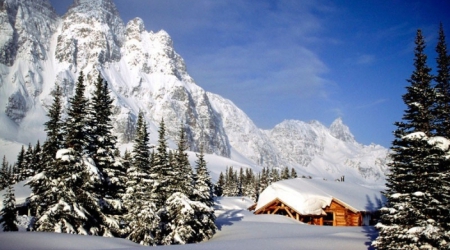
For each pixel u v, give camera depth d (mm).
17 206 45250
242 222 47562
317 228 42250
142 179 35812
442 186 20328
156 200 35719
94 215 31094
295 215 57062
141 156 37469
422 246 20000
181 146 39031
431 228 19703
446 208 19891
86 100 30938
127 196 35594
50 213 27422
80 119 30281
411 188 21484
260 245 25328
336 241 28172
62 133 29891
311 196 56281
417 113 22484
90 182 29188
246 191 136500
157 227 33969
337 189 63594
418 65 22766
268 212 60094
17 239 21578
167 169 37938
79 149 30078
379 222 23031
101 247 23141
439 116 22281
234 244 25797
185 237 34750
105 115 33812
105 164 32656
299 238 29719
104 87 34156
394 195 21703
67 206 27531
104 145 33156
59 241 22750
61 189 28156
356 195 63219
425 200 20641
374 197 65812
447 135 22016
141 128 38500
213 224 38812
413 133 21641
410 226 21016
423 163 21062
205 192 41531
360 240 29125
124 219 34500
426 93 22094
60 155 28328
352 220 55375
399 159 22672
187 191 37281
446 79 22828
